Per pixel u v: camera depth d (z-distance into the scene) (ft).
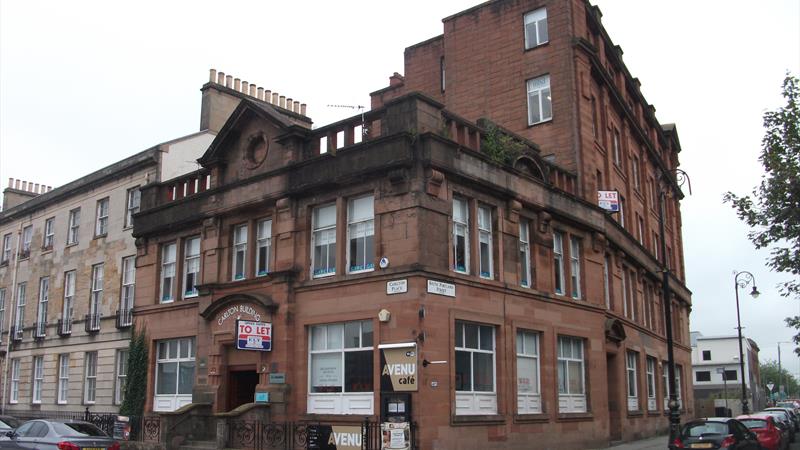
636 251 111.75
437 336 60.29
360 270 65.87
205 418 74.02
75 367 107.34
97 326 104.27
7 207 142.92
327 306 66.64
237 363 74.90
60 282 115.14
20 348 121.29
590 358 82.74
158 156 100.27
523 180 75.10
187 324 82.64
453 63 104.53
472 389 64.59
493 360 67.97
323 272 69.21
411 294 59.82
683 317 161.68
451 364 61.21
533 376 73.36
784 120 66.08
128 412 86.53
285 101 116.26
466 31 104.27
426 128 64.08
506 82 98.43
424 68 115.24
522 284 74.28
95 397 101.45
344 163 67.36
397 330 60.23
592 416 80.64
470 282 65.16
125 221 103.65
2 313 128.98
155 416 78.43
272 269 72.28
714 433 57.06
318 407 66.49
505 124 97.30
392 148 63.46
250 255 76.13
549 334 75.51
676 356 142.92
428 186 62.18
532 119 95.40
